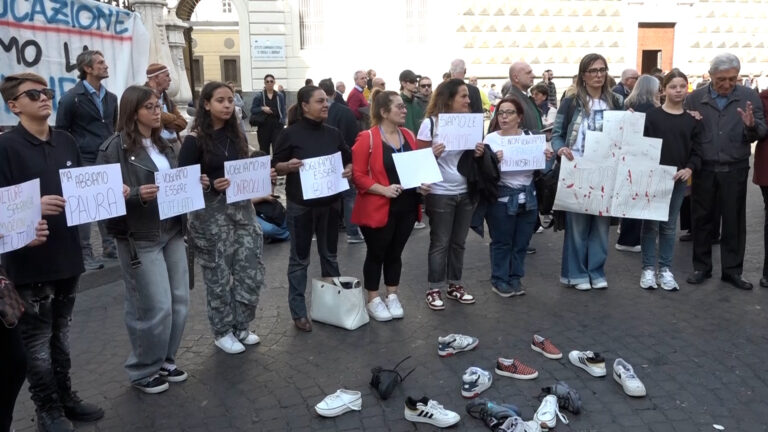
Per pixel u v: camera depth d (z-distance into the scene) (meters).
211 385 4.02
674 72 5.31
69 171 3.21
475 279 6.04
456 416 3.47
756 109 5.30
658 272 5.77
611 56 21.36
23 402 3.85
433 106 5.05
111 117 6.45
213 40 35.34
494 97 19.56
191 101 10.43
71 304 3.51
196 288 5.92
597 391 3.84
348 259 6.94
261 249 4.54
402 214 4.83
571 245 5.66
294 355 4.45
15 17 6.37
